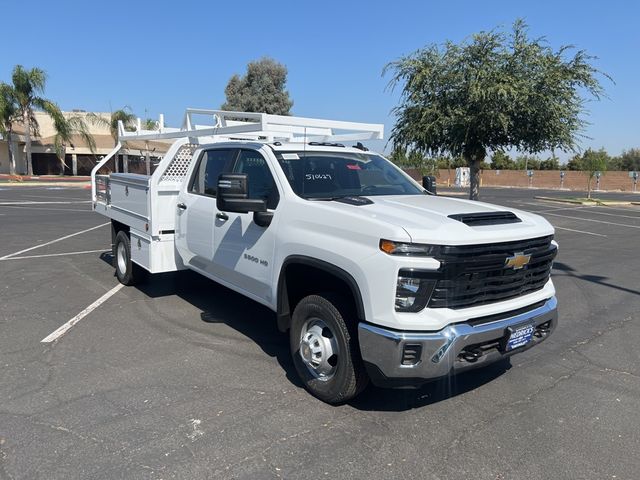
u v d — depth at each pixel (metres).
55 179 40.22
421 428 3.67
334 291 4.06
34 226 14.05
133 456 3.23
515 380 4.54
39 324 5.73
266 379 4.42
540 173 56.41
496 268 3.60
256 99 36.16
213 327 5.73
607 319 6.39
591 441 3.53
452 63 9.12
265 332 5.60
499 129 9.29
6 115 37.38
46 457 3.21
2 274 8.12
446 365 3.44
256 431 3.56
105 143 45.66
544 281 4.19
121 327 5.68
